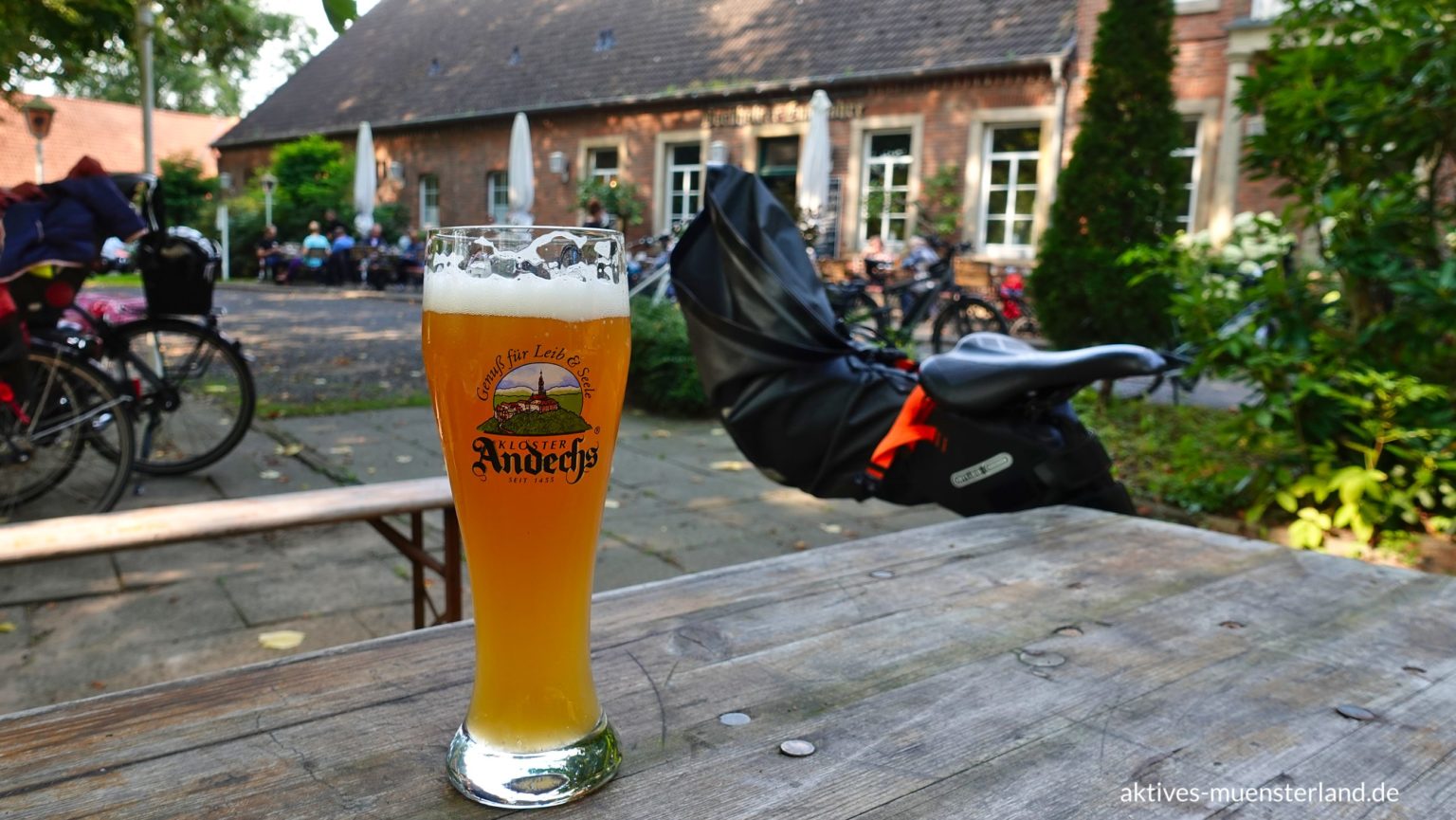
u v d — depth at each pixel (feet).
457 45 77.30
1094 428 16.71
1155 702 2.83
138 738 2.50
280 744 2.49
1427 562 10.05
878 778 2.38
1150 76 20.08
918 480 6.50
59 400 11.71
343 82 84.64
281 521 6.90
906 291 29.40
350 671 2.97
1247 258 14.15
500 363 2.18
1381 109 10.18
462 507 2.31
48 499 12.51
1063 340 21.36
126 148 109.29
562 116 62.49
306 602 9.52
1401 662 3.17
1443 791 2.37
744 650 3.18
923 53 47.70
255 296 55.26
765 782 2.36
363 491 7.62
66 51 14.42
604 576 10.44
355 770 2.38
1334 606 3.70
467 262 2.23
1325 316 11.62
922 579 3.95
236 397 16.03
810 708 2.77
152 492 13.26
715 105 54.70
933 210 46.88
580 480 2.27
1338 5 11.25
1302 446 11.10
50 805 2.18
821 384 7.27
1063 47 42.70
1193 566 4.18
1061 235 21.03
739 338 7.38
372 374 25.43
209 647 8.45
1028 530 4.74
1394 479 10.57
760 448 7.64
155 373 13.76
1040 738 2.61
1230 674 3.05
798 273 7.91
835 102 49.88
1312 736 2.64
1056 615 3.56
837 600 3.68
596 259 2.29
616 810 2.23
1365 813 2.26
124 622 8.95
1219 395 23.47
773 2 58.75
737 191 8.02
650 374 20.21
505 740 2.30
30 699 7.43
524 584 2.26
